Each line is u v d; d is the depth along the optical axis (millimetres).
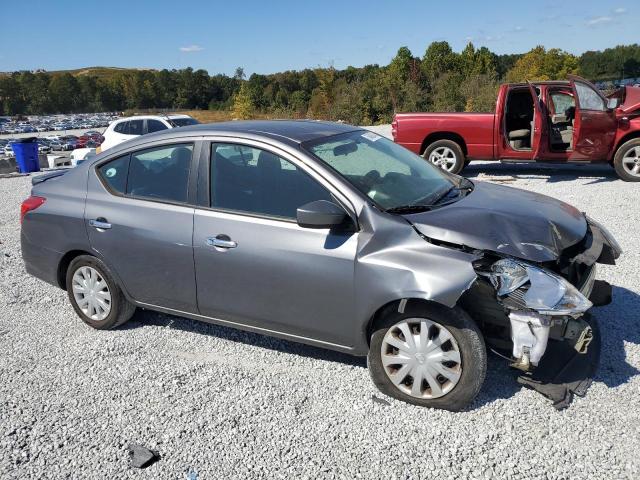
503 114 10219
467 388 3195
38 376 3988
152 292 4227
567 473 2760
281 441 3123
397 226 3334
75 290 4703
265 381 3764
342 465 2906
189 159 3994
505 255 3184
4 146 55938
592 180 10133
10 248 7461
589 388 3441
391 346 3414
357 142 4176
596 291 3939
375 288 3273
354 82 37906
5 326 4895
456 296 3029
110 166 4414
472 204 3715
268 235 3609
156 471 2938
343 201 3451
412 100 33688
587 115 9578
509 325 3320
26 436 3293
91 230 4359
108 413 3484
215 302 3936
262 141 3760
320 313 3543
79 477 2926
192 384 3770
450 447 2996
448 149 10711
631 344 3945
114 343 4438
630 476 2719
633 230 6711
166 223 3998
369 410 3369
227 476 2873
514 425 3137
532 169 11750
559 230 3465
